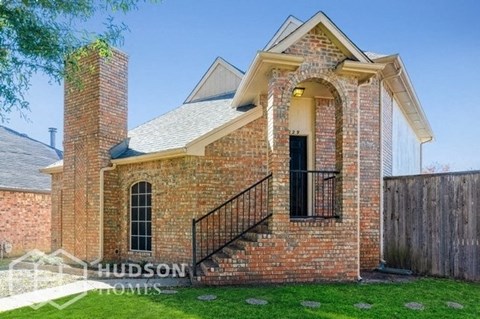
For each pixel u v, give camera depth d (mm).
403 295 7012
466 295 7176
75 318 5551
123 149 11992
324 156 10102
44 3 5500
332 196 9898
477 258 8367
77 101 12242
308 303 6312
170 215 10062
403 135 13750
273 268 7949
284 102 8227
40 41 5445
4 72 5410
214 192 9578
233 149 9750
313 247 8156
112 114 11945
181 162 9922
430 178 9266
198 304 6164
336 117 8727
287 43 8188
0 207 14695
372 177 9953
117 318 5504
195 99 14555
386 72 10273
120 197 11523
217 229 9523
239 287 7438
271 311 5832
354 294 6980
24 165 17609
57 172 13758
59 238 13453
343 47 8461
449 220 8875
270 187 8289
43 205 16281
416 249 9359
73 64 6027
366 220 9828
